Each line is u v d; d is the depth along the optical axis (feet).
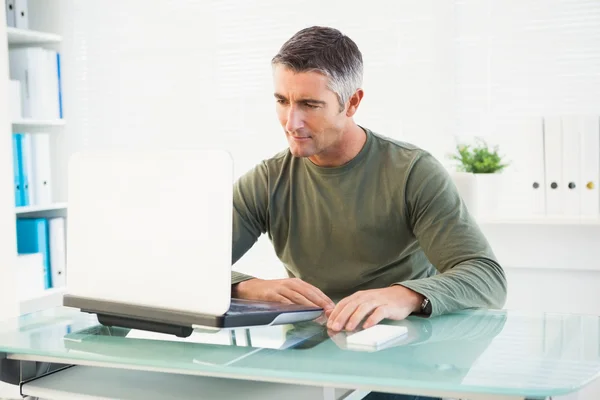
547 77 9.73
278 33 10.91
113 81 11.79
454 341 3.86
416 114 10.29
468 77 10.07
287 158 5.97
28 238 10.51
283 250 6.03
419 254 5.79
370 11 10.40
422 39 10.20
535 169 9.17
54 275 10.71
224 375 3.48
